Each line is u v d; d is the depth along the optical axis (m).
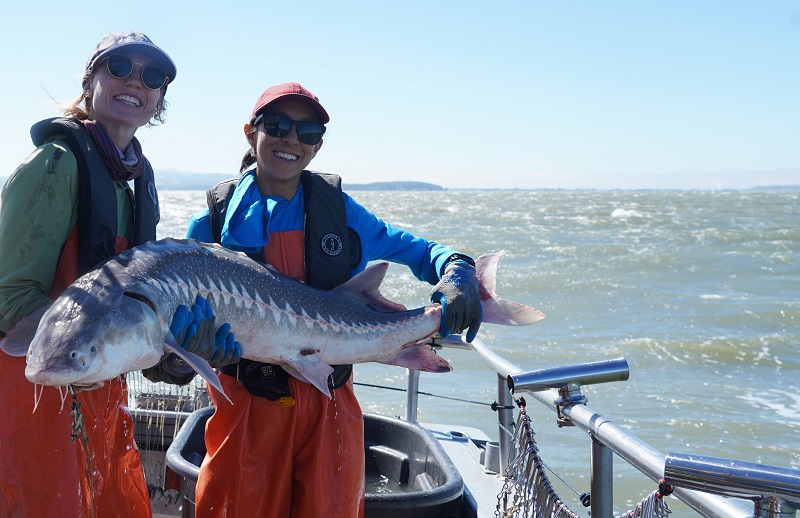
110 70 3.06
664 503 2.20
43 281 2.86
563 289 24.38
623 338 16.75
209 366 2.62
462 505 3.71
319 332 3.22
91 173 2.94
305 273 3.40
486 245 40.78
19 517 2.90
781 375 13.82
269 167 3.37
